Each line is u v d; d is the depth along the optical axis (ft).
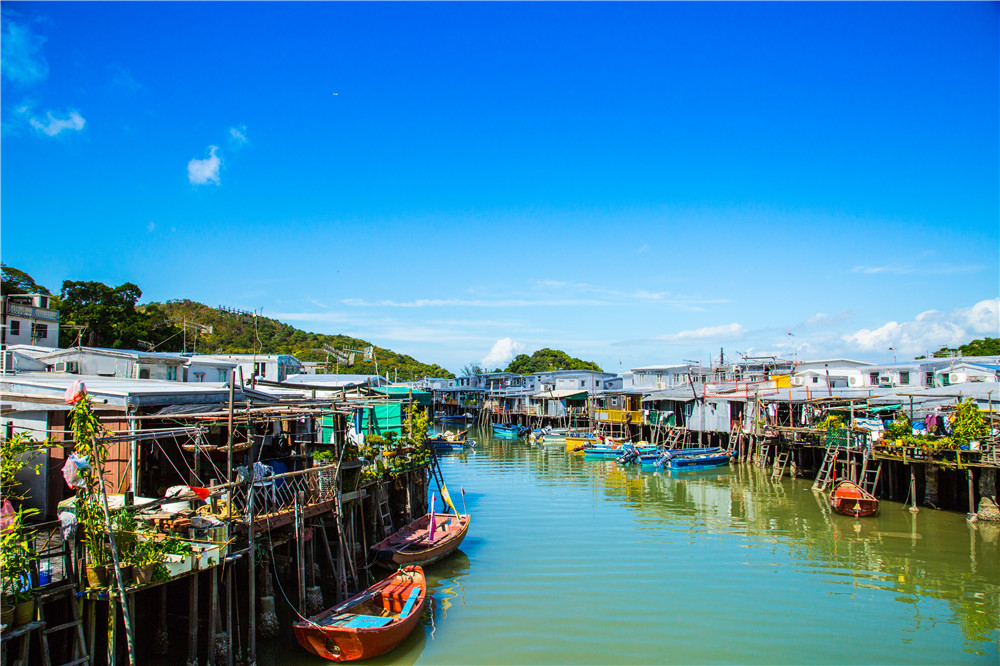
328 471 67.26
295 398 87.61
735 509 115.34
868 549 88.48
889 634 62.23
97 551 43.29
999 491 107.96
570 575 78.13
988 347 247.29
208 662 48.67
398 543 79.46
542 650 58.75
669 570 79.82
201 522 50.49
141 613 53.42
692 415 197.36
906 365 186.19
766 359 230.68
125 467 62.59
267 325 385.09
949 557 84.64
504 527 101.50
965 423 102.27
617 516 109.50
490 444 237.66
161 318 243.60
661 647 59.57
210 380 157.58
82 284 198.70
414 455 98.43
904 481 121.19
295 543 68.49
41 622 40.11
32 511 43.14
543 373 311.68
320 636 53.93
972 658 57.77
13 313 157.89
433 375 453.58
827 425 139.74
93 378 89.56
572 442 212.02
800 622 64.95
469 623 64.18
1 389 74.64
